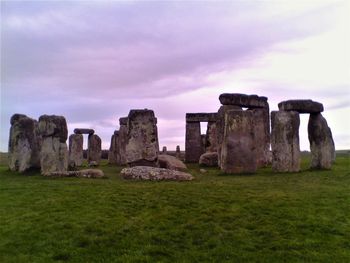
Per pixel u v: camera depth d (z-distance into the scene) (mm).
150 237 11844
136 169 21219
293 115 23359
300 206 14516
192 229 12539
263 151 28359
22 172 23812
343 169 23984
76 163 35062
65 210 14086
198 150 38156
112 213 13789
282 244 11531
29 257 10359
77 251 10836
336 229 12461
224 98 27547
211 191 16672
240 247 11383
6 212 13859
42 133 22703
